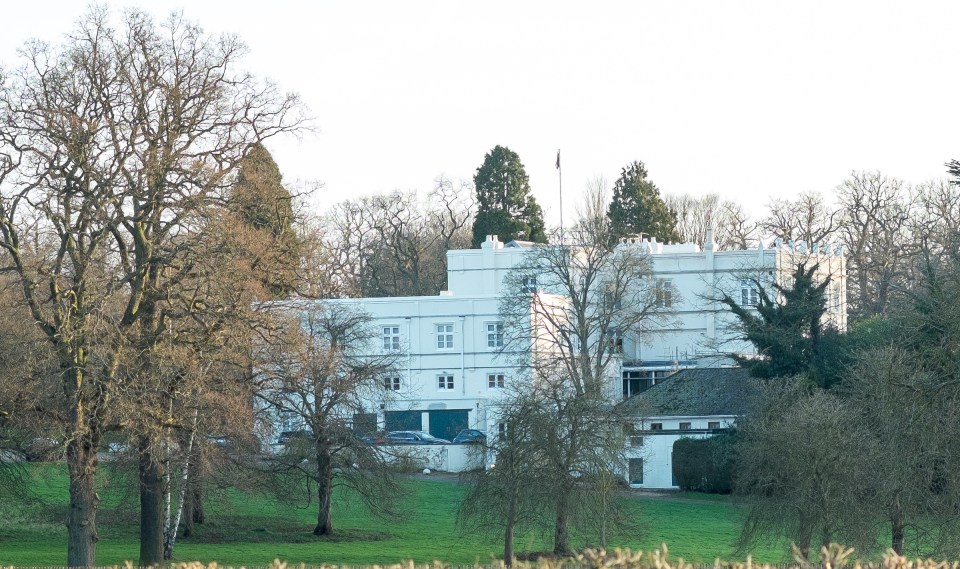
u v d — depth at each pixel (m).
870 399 56.09
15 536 70.12
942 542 47.47
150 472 53.69
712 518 85.25
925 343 51.00
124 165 48.59
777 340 93.69
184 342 49.22
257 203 50.78
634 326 108.75
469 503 64.69
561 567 19.56
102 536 72.25
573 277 101.62
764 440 63.28
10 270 47.72
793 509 59.50
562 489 63.28
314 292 53.41
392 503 76.25
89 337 46.25
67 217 47.69
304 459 76.38
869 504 56.19
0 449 54.66
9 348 47.69
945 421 46.28
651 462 104.00
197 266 49.38
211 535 74.00
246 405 57.44
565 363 93.19
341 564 62.09
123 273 50.66
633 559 18.53
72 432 47.00
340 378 74.69
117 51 48.19
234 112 49.94
